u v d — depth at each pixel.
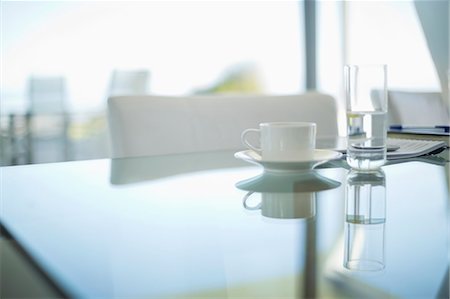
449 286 0.41
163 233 0.57
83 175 0.98
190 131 1.42
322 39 4.32
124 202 0.74
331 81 4.37
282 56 4.23
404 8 3.33
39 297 0.41
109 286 0.42
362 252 0.50
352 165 0.93
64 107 3.49
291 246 0.52
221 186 0.85
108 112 1.38
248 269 0.46
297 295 0.40
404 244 0.53
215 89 4.00
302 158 0.85
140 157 1.22
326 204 0.71
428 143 1.18
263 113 1.52
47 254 0.50
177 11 3.81
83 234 0.57
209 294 0.40
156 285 0.42
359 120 0.91
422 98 1.83
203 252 0.50
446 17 2.92
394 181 0.86
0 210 0.69
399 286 0.42
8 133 3.37
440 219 0.63
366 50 3.92
